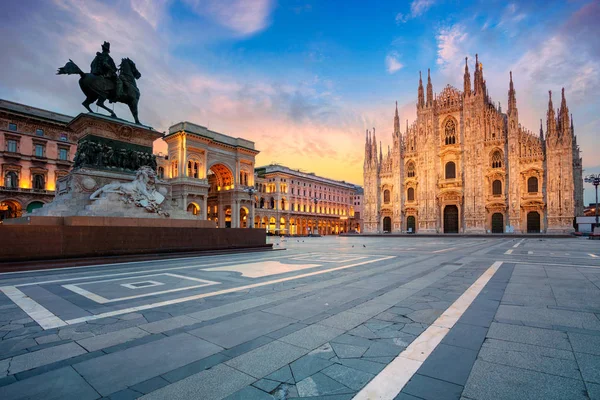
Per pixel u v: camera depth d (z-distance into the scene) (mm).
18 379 3842
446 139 71375
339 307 6895
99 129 20281
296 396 3430
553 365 4074
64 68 19453
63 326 5754
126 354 4531
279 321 5953
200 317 6234
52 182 54094
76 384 3721
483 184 65375
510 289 8633
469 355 4406
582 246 28797
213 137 70250
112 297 7934
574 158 64188
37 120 52906
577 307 6754
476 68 67562
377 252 22344
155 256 16750
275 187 94562
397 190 75375
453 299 7555
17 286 9398
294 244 36250
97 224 16547
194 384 3701
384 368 4059
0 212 50219
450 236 62031
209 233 19984
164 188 22656
